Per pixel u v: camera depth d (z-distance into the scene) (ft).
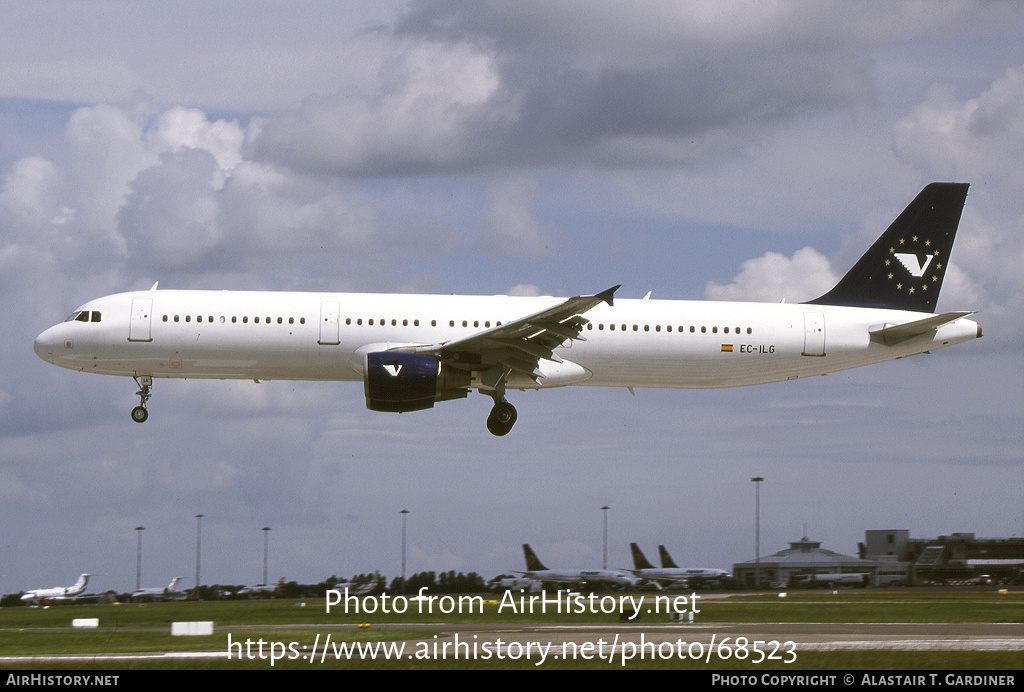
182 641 216.33
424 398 357.61
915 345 404.77
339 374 376.68
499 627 244.83
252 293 376.27
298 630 236.84
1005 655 190.80
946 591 394.93
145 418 388.37
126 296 372.99
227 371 374.22
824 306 410.31
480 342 356.18
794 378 407.03
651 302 393.91
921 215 422.41
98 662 188.14
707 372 392.06
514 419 376.68
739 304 399.03
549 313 337.93
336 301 374.22
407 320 371.97
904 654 192.13
